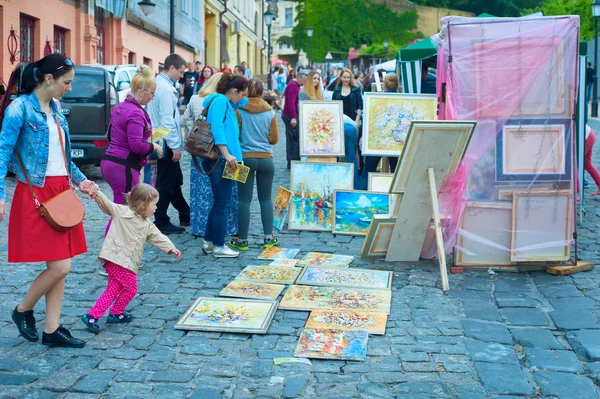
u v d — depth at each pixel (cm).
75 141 1224
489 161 675
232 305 562
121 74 1513
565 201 675
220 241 729
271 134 764
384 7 7094
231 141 707
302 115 973
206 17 4062
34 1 1642
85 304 567
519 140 674
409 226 698
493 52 665
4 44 1484
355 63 7219
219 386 420
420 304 578
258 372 440
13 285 614
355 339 492
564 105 670
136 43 2467
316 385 423
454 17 665
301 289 609
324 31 7112
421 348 481
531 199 671
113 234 512
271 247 783
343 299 582
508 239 679
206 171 715
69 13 1892
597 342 487
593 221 907
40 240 447
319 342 487
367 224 876
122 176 651
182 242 798
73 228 461
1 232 839
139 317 538
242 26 5134
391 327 523
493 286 631
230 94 713
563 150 673
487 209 675
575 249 678
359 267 699
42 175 448
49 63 445
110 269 514
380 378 432
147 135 660
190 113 824
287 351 476
